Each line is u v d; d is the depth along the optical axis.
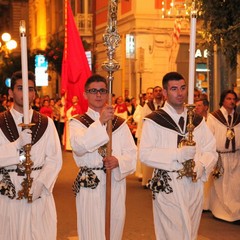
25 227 5.48
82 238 5.84
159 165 5.68
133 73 24.84
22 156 5.43
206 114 9.40
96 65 29.33
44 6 42.47
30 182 5.33
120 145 5.84
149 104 11.76
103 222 5.75
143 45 24.05
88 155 5.77
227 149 8.91
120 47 26.00
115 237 5.86
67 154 18.09
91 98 5.88
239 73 12.58
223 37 9.05
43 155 5.55
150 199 10.48
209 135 5.94
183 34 23.94
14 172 5.47
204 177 5.85
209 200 9.41
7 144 5.40
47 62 28.11
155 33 24.12
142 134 5.87
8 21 52.00
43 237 5.56
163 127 5.81
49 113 20.47
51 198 5.66
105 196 5.77
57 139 5.65
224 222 8.80
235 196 8.93
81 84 8.12
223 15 8.94
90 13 30.62
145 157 5.74
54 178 5.54
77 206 5.86
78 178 5.82
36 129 5.53
